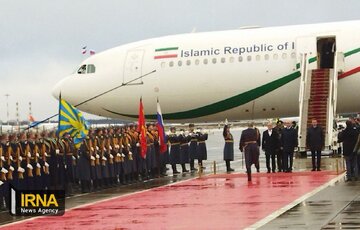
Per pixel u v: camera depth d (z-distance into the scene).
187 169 36.75
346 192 19.98
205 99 38.75
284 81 37.12
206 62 38.34
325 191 20.48
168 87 39.16
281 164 30.31
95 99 40.91
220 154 53.28
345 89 36.88
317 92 35.78
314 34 37.00
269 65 37.31
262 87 37.53
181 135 33.91
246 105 38.47
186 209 17.95
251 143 25.64
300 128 35.03
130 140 28.36
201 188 23.72
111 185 27.02
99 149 25.77
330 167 30.72
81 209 19.14
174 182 27.25
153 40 40.28
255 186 23.42
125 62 40.12
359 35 36.69
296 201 18.30
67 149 24.47
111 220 16.50
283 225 14.34
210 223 15.27
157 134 31.17
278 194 20.44
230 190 22.44
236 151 59.94
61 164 24.02
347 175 23.89
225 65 38.00
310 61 36.66
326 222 14.41
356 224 13.98
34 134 23.12
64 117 25.42
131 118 41.47
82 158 25.06
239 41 38.19
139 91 39.78
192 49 38.81
